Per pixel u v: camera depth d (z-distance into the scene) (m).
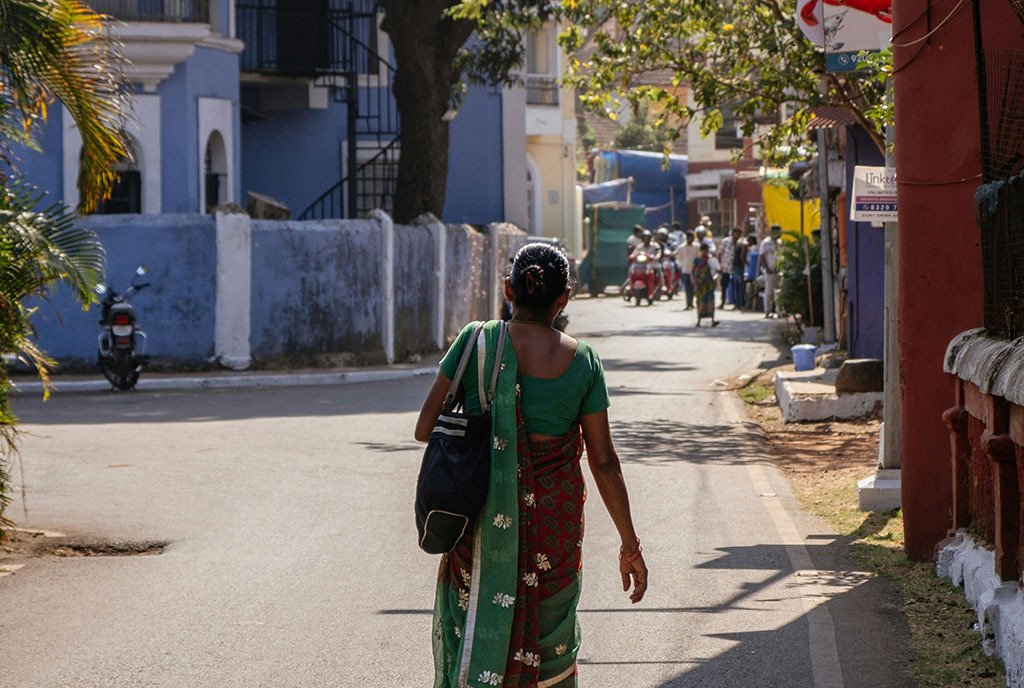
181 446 19.45
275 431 21.17
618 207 68.69
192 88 35.84
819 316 37.22
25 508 13.81
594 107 22.89
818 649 9.34
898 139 11.70
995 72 11.11
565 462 6.35
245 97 47.50
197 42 35.66
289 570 11.88
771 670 8.91
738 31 21.80
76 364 30.52
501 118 51.94
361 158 48.91
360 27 48.78
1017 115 10.66
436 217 38.94
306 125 48.66
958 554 10.67
